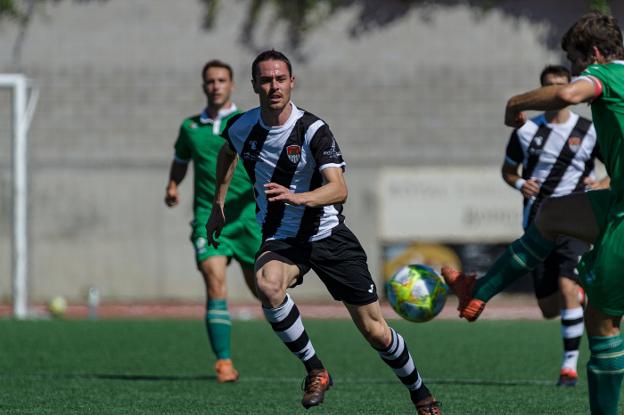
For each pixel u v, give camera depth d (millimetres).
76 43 64500
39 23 64688
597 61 15883
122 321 46094
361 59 63875
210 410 21109
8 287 62562
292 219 18125
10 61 64500
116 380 26562
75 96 64250
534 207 27484
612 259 15273
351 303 17922
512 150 27719
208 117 27062
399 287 18656
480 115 63406
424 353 33656
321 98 63812
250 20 64125
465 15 63594
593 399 16109
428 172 60500
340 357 32312
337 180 17500
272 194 16781
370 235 61031
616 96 15312
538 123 27516
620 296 15414
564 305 25828
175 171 28172
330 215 18125
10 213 62844
